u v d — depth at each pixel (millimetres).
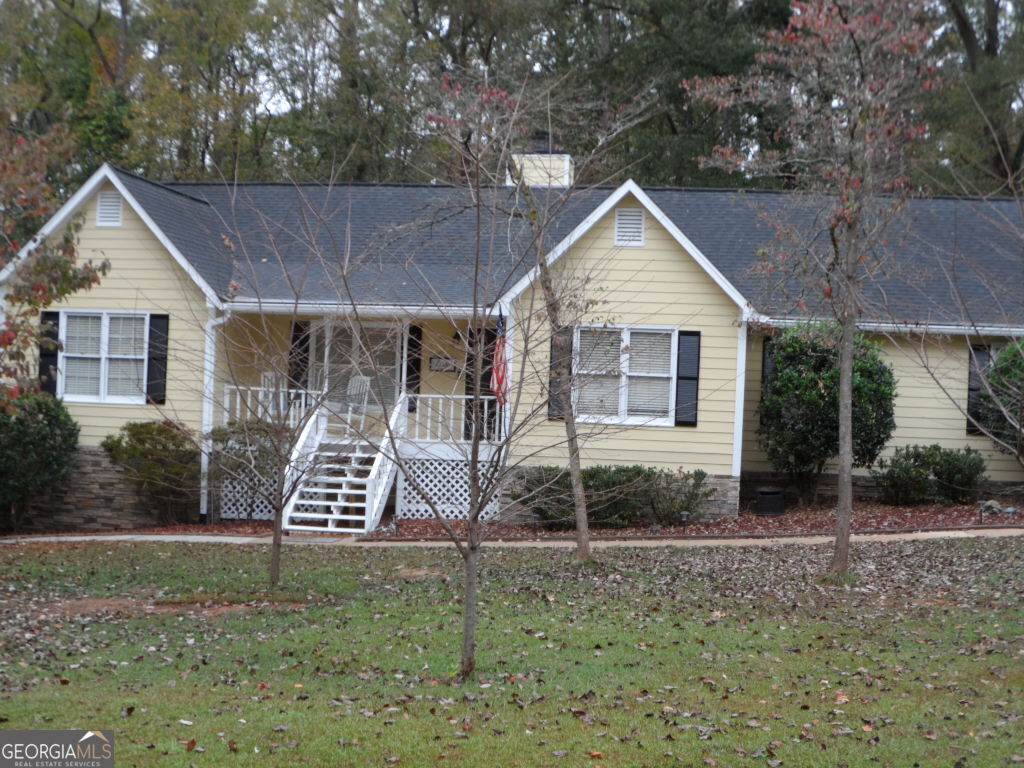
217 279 19125
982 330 15227
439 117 13047
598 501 17500
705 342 18500
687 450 18547
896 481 18750
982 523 16766
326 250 19719
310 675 9125
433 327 19953
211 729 7500
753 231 20375
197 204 21328
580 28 32938
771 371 19781
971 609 11117
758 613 11273
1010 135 22797
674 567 14102
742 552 15172
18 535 18766
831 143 13250
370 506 17969
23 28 31844
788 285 18672
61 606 12188
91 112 30875
